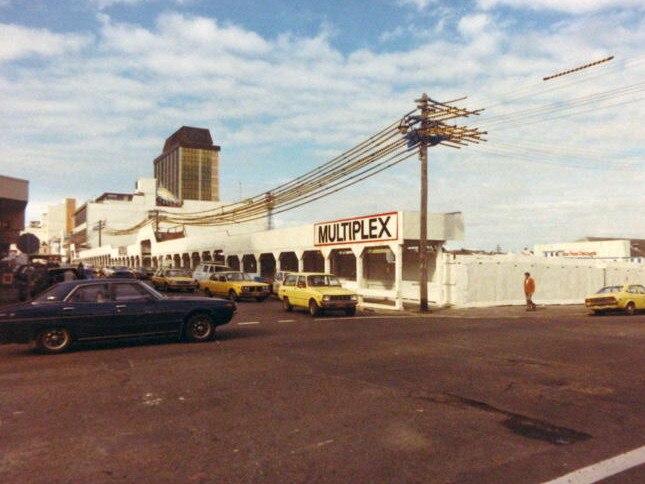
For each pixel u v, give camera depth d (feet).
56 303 35.68
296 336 43.96
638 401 23.04
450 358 33.53
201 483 14.25
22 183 70.64
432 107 72.33
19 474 14.85
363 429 18.86
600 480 14.44
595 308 76.23
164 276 110.22
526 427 19.24
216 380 26.71
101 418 20.15
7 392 24.25
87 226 374.22
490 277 85.76
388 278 100.07
